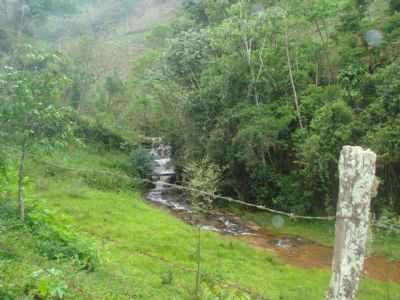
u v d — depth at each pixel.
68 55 37.25
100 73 39.56
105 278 9.81
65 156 13.22
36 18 44.16
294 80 26.27
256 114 25.17
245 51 27.03
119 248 14.38
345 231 5.40
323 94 23.70
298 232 21.97
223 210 25.75
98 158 31.33
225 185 27.06
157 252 14.95
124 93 39.84
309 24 26.81
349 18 25.06
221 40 28.03
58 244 10.38
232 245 17.45
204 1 38.22
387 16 25.39
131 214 19.89
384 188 20.84
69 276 8.12
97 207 19.66
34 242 10.05
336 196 22.03
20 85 10.94
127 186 27.70
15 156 12.01
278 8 25.48
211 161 26.67
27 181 13.28
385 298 13.62
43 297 6.33
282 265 16.58
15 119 11.09
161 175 33.62
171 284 11.33
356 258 5.38
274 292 12.92
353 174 5.36
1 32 37.34
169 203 26.52
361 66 22.81
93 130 34.78
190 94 29.14
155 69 34.41
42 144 11.55
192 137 29.33
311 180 22.77
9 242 9.20
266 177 25.53
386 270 16.30
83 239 11.05
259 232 21.97
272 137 24.61
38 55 11.61
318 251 19.17
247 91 26.92
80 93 37.34
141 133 36.84
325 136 20.80
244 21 26.38
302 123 25.06
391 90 19.34
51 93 11.51
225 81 26.97
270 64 26.78
